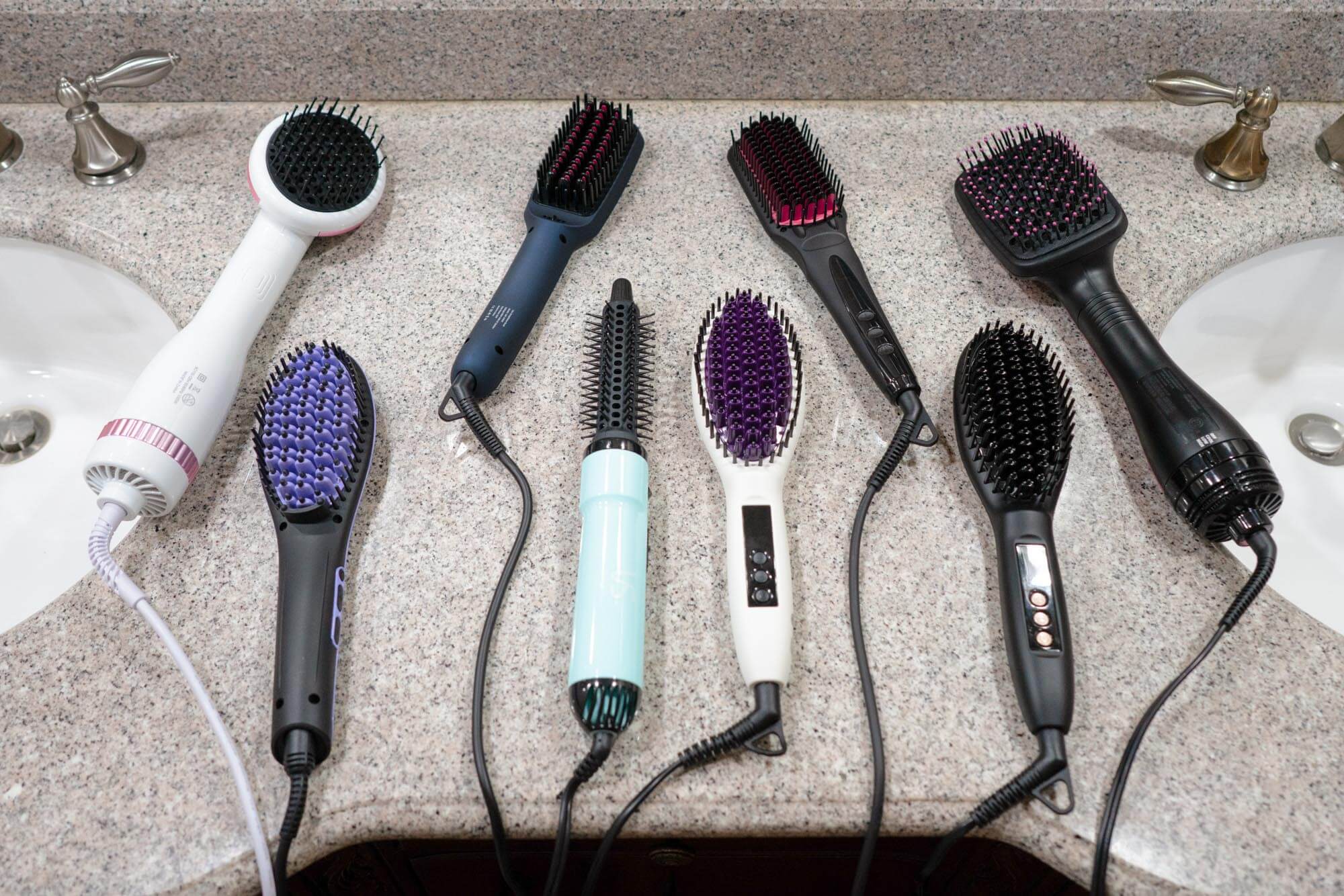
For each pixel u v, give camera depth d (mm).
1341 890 380
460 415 520
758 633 420
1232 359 697
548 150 625
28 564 604
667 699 427
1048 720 406
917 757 413
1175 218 615
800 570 468
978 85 685
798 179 587
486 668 436
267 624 452
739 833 404
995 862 511
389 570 468
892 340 529
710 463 503
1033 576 440
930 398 533
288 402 472
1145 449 493
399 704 427
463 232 609
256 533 479
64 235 603
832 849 514
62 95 580
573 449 510
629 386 493
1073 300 549
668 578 464
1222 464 457
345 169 576
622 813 395
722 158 656
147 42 640
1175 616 456
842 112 688
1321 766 410
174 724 423
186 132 660
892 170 646
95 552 432
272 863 389
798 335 560
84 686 433
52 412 687
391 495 493
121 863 388
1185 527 487
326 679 419
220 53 649
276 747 404
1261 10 629
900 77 680
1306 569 612
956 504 491
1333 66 662
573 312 568
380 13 627
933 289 582
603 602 421
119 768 411
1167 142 663
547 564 470
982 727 422
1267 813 397
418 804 404
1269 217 615
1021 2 629
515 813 401
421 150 655
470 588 463
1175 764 410
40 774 408
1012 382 491
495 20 635
